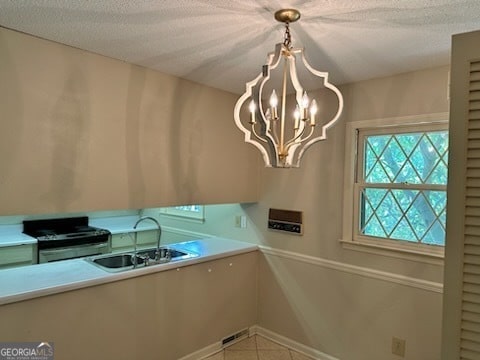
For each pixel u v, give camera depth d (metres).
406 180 2.42
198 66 2.42
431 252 2.27
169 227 4.16
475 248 1.16
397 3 1.48
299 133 1.41
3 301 1.74
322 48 2.01
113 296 2.21
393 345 2.40
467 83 1.17
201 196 2.87
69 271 2.22
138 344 2.36
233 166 3.12
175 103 2.66
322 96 2.84
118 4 1.55
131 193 2.40
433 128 2.29
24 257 3.06
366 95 2.58
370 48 2.00
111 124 2.29
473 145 1.17
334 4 1.50
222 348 2.96
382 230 2.54
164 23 1.75
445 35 1.81
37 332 1.88
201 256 2.78
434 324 2.22
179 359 2.62
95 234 3.52
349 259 2.65
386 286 2.44
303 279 2.94
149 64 2.39
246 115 3.24
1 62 1.83
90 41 2.00
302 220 2.95
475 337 1.16
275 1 1.49
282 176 3.12
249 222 3.36
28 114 1.93
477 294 1.16
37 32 1.88
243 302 3.16
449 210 1.21
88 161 2.18
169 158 2.63
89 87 2.17
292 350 2.96
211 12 1.62
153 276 2.43
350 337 2.63
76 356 2.03
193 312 2.72
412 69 2.32
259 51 2.12
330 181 2.78
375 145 2.59
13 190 1.88
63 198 2.07
